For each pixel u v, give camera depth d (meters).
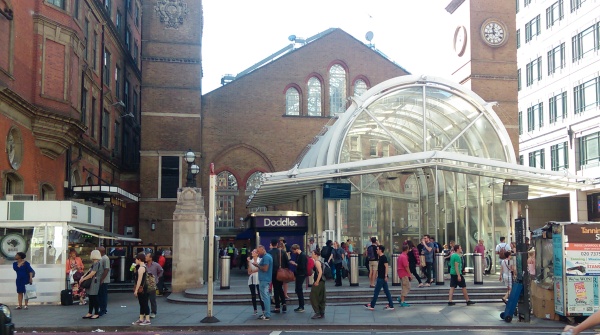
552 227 15.85
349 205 27.00
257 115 44.25
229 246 41.69
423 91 27.23
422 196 28.80
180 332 14.67
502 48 42.84
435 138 29.22
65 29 27.02
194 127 41.22
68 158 29.80
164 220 40.00
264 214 28.22
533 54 51.97
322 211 27.19
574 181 27.36
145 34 41.16
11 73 23.11
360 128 27.69
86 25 34.38
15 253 20.28
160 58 41.16
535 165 51.44
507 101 42.41
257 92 44.47
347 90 46.00
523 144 53.59
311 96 45.56
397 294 20.08
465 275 26.92
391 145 28.81
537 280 16.67
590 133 42.31
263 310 16.47
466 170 25.02
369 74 46.34
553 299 15.80
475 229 27.77
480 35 42.59
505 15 43.12
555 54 48.22
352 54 46.31
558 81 47.38
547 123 49.19
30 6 25.38
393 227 27.92
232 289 22.05
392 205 28.14
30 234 20.52
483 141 29.11
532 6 52.38
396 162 24.36
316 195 27.45
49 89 26.20
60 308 19.28
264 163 44.16
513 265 16.86
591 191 40.03
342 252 22.38
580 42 44.12
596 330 14.67
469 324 14.99
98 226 24.56
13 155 23.72
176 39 41.47
